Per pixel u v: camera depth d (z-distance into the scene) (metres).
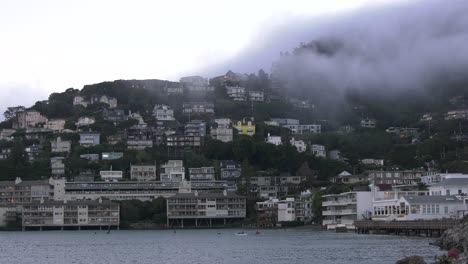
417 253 174.50
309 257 179.12
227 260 180.50
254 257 186.38
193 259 186.75
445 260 112.81
